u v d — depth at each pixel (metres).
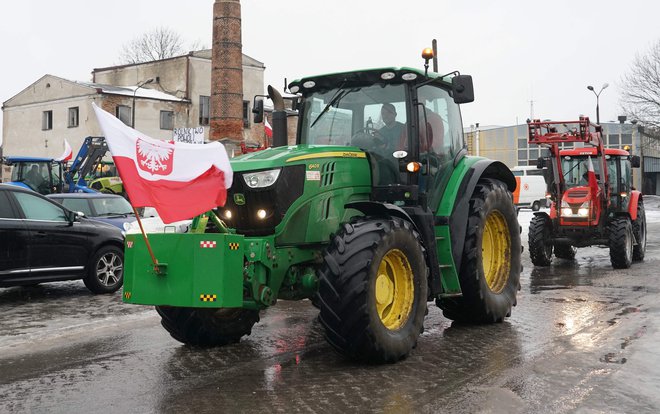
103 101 42.12
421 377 5.28
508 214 7.78
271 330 7.37
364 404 4.63
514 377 5.22
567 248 14.10
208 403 4.73
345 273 5.45
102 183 24.97
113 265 10.81
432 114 7.09
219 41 25.50
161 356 6.22
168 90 46.41
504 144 59.19
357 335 5.46
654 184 59.44
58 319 8.34
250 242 5.58
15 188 9.79
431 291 6.37
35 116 46.41
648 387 4.94
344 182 6.27
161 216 5.04
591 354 5.92
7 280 9.47
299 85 7.12
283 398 4.81
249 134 46.66
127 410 4.61
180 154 5.28
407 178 6.56
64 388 5.18
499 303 7.37
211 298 5.21
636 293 9.49
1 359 6.21
